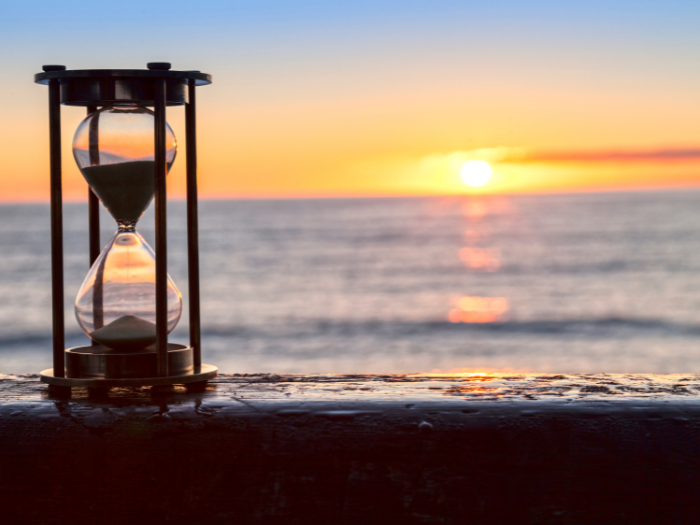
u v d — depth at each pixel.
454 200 49.44
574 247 19.03
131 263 0.73
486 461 0.65
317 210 46.03
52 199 0.70
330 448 0.66
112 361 0.70
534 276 14.15
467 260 17.14
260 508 0.65
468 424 0.65
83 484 0.66
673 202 41.19
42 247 19.64
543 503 0.65
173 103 0.71
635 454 0.65
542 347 8.22
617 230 24.00
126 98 0.70
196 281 0.73
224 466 0.66
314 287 13.35
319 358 7.86
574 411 0.66
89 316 0.72
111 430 0.66
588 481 0.65
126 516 0.66
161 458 0.66
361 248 20.56
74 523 0.66
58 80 0.70
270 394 0.69
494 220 32.75
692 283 12.55
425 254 18.83
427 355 7.90
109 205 0.74
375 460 0.65
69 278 12.41
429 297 12.09
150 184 0.74
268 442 0.66
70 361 0.71
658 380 0.72
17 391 0.70
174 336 6.43
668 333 8.73
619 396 0.68
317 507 0.65
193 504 0.66
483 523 0.65
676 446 0.65
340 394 0.69
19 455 0.66
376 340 8.75
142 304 0.72
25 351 8.01
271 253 18.86
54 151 0.70
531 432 0.65
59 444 0.66
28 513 0.66
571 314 10.09
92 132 0.73
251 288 13.23
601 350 8.01
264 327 9.63
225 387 0.71
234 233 26.48
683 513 0.65
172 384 0.70
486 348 8.22
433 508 0.65
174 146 0.74
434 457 0.65
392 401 0.67
